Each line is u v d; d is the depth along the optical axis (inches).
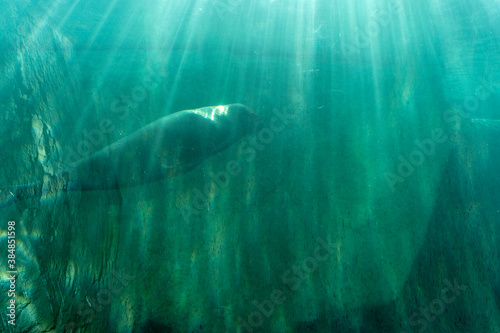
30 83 187.6
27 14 233.1
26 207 132.8
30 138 157.8
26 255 121.0
